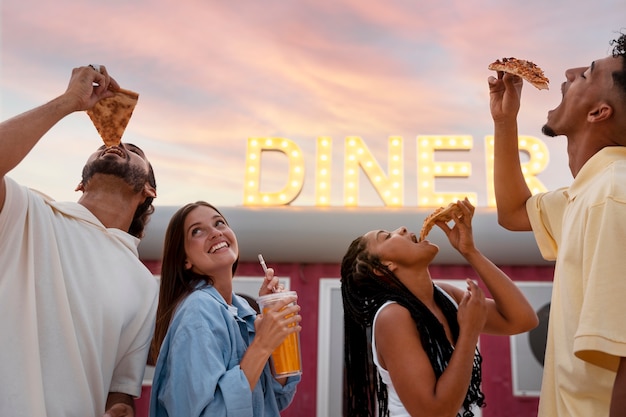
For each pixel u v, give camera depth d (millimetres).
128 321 2416
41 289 2176
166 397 2023
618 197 1478
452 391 1847
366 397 2246
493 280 2289
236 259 2482
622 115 1713
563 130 1881
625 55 1726
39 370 2074
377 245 2238
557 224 2018
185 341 2062
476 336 1947
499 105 2174
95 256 2377
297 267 6219
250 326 2398
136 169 2592
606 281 1407
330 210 6250
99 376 2229
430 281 2240
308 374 5953
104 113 2461
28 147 2062
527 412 5742
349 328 2309
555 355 1667
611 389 1479
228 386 1955
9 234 2143
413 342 1979
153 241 6047
